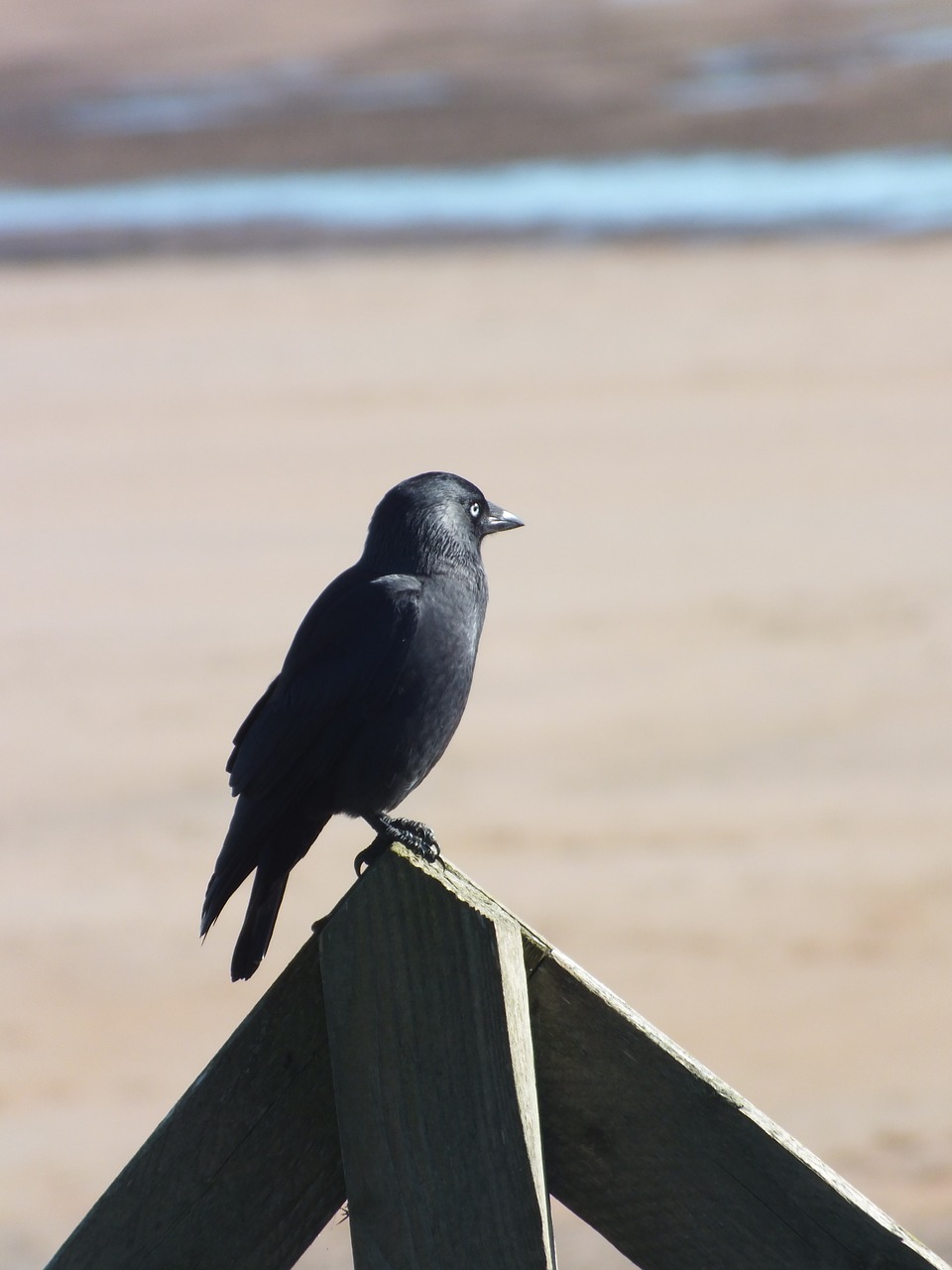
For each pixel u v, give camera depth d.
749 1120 2.72
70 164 48.47
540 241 36.97
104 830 13.24
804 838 12.52
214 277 35.59
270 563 19.75
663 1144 2.76
